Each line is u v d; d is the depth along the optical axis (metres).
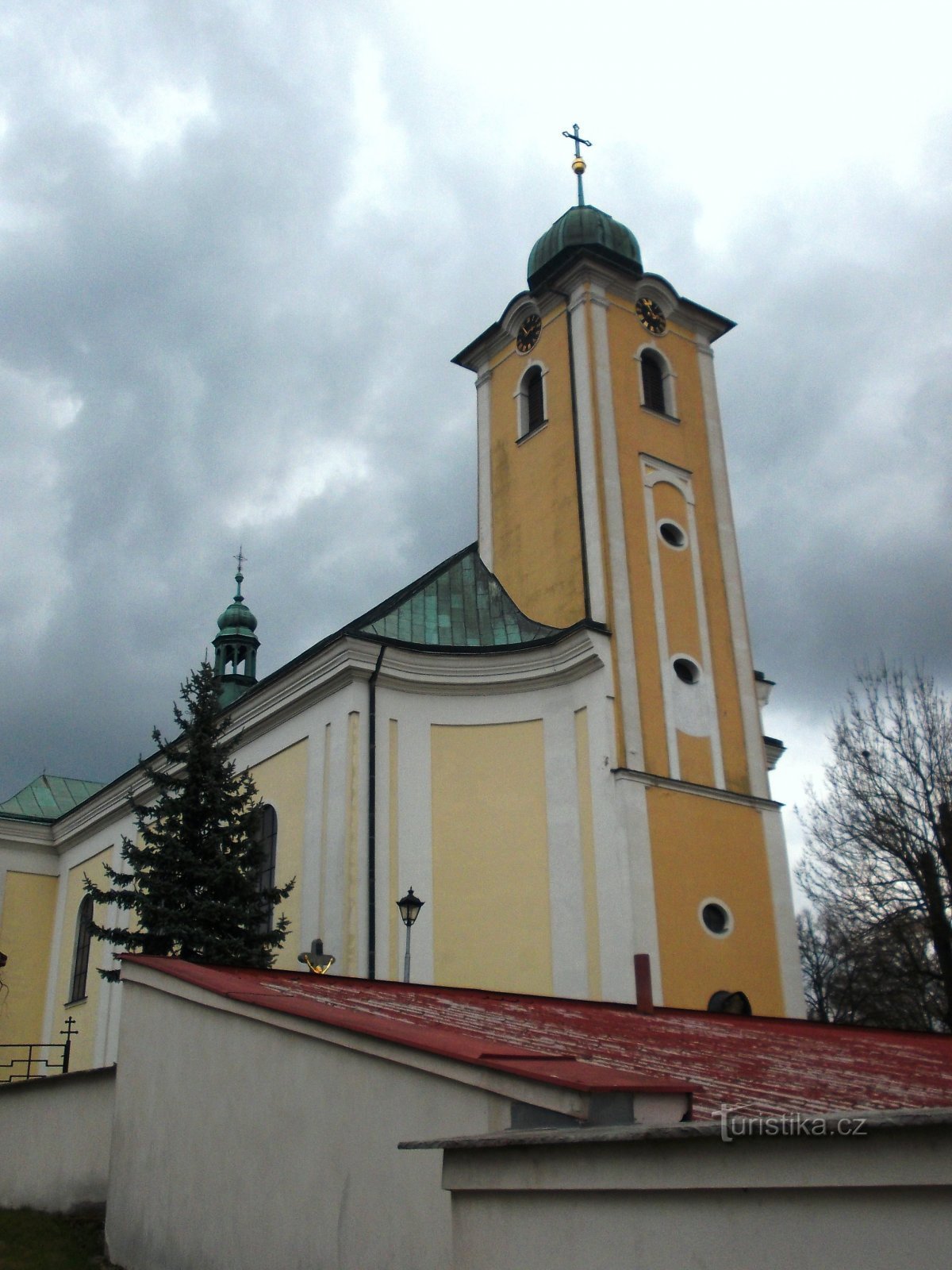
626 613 26.12
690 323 31.69
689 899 24.03
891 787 37.06
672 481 28.94
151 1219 11.16
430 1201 7.50
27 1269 11.46
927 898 35.34
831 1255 4.95
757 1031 14.60
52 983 39.69
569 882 23.95
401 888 24.41
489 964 24.02
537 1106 6.75
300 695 26.92
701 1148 5.46
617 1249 5.79
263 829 27.52
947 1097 8.14
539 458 29.30
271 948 24.33
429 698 26.22
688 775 25.58
